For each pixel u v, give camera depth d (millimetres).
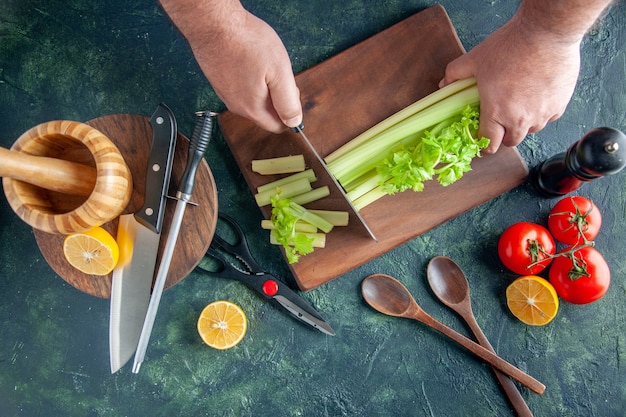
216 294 943
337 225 912
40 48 934
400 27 927
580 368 950
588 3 714
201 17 740
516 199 958
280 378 943
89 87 938
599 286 899
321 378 945
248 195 946
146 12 940
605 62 950
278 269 941
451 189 921
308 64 952
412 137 881
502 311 952
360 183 908
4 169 742
